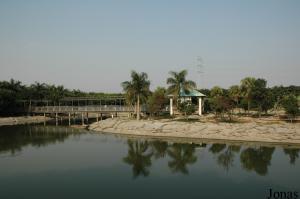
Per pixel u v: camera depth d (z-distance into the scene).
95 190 27.34
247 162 37.19
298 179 30.14
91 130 69.69
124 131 63.22
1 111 96.50
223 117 66.00
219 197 25.36
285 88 112.25
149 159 39.81
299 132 48.34
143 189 27.56
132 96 67.81
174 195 25.88
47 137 59.72
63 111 84.31
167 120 64.56
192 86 69.25
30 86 116.62
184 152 43.72
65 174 32.81
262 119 62.12
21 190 27.52
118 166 36.22
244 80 80.50
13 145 50.75
